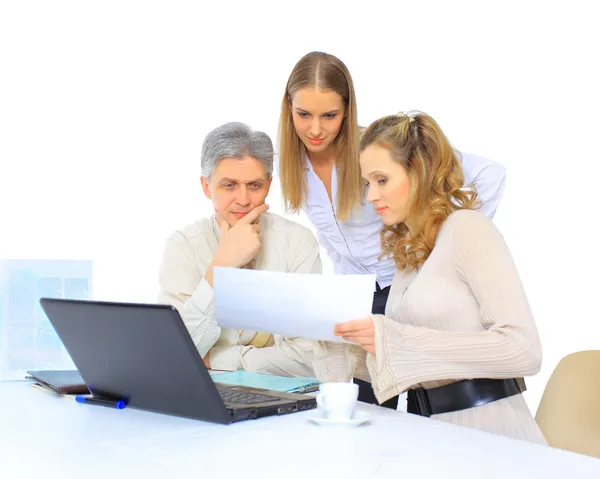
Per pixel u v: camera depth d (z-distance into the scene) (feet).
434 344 4.57
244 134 6.37
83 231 11.62
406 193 5.40
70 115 11.50
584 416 5.15
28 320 5.76
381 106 11.71
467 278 4.94
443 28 11.39
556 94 10.79
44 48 11.32
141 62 11.78
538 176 10.91
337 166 7.59
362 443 3.57
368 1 11.71
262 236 6.67
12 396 4.92
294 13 11.99
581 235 10.68
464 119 11.32
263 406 4.20
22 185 11.30
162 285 6.61
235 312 5.09
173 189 12.00
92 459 3.32
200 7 11.96
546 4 10.82
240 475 3.05
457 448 3.47
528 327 4.67
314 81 7.06
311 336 4.85
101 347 4.28
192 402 4.04
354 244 8.25
